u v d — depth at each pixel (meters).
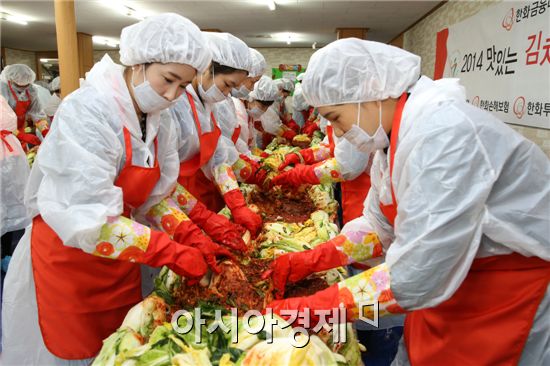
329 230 1.85
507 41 3.75
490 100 4.13
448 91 1.05
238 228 1.75
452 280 0.96
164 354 0.95
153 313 1.12
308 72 1.15
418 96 1.07
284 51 11.77
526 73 3.38
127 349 0.99
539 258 1.00
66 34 3.99
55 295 1.29
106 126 1.18
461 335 1.08
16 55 12.41
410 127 1.02
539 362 1.01
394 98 1.14
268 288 1.33
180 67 1.24
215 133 2.00
